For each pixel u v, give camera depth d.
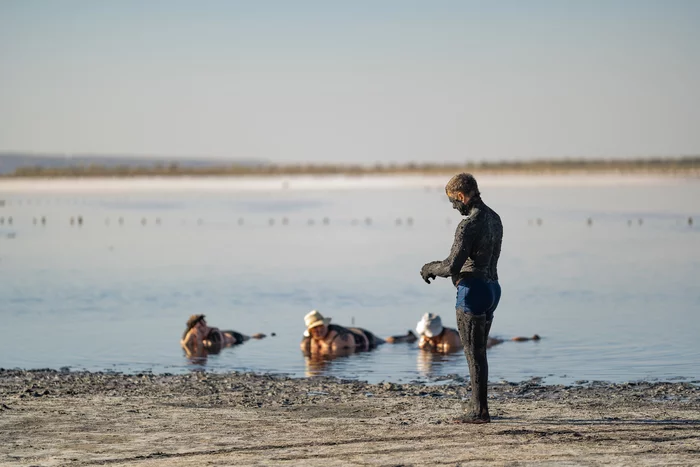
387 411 36.56
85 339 64.62
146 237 176.62
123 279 106.44
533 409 36.31
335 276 109.25
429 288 96.31
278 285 100.19
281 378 48.53
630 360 54.22
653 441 30.19
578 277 106.19
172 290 95.75
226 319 75.38
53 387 45.00
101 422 34.47
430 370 52.28
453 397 41.50
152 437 31.81
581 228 198.00
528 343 61.03
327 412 36.59
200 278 107.56
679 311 76.69
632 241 162.00
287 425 33.69
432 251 145.62
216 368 53.62
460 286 32.25
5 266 122.00
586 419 33.84
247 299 88.56
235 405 38.94
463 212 32.25
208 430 32.91
